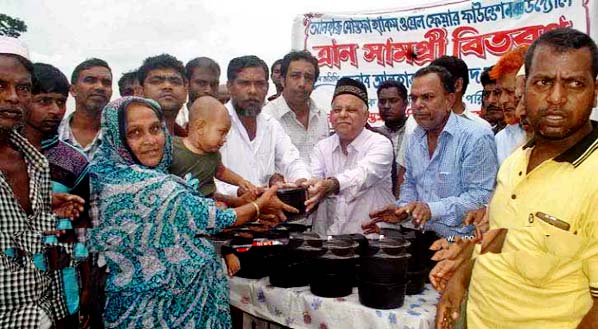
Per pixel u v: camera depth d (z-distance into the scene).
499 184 1.47
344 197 2.62
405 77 4.53
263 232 2.07
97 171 1.81
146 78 2.76
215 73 3.41
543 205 1.26
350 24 4.79
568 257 1.23
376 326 1.70
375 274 1.70
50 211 1.84
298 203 2.02
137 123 1.73
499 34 4.04
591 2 3.57
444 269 1.52
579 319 1.27
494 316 1.39
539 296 1.29
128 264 1.74
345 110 2.58
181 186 1.74
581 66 1.18
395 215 2.14
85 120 2.95
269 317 2.00
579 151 1.23
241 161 2.99
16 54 1.64
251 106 2.95
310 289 1.92
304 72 3.33
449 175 2.32
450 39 4.29
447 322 1.56
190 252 1.75
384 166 2.60
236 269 2.05
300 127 3.49
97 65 2.92
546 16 3.79
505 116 2.80
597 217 1.17
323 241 1.94
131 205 1.69
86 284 2.15
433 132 2.40
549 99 1.20
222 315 1.93
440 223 2.25
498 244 1.41
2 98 1.61
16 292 1.64
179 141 2.06
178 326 1.76
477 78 4.18
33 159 1.78
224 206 2.03
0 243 1.61
